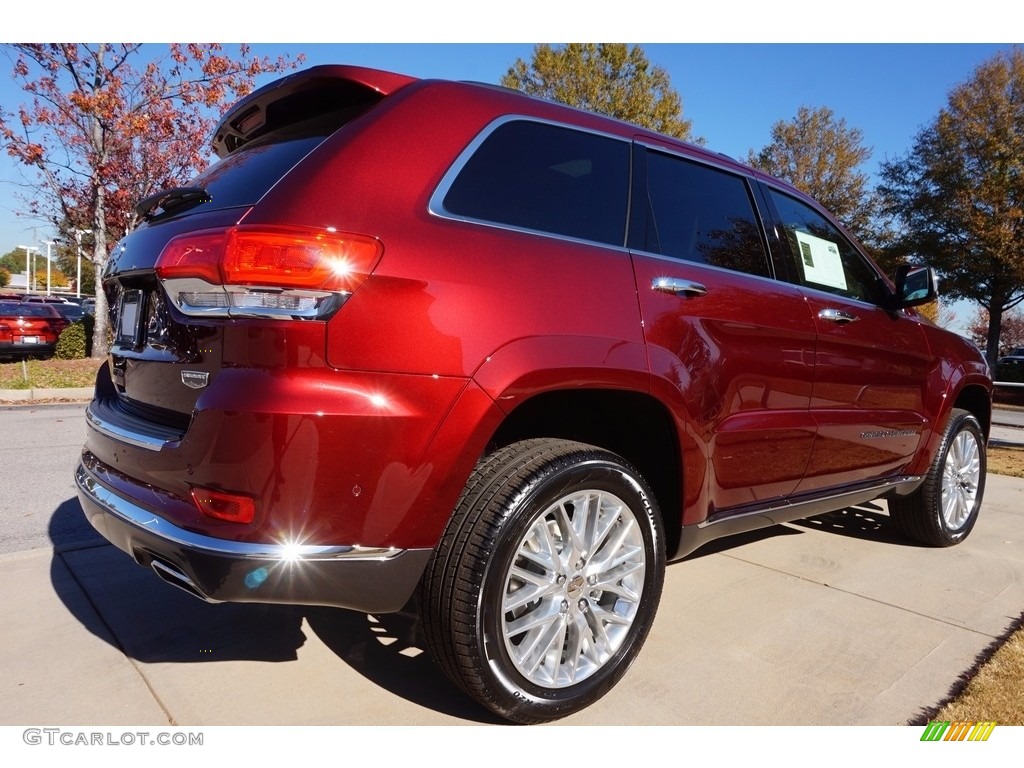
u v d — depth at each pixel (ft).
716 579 11.45
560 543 7.32
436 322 6.30
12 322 52.95
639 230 8.41
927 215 86.17
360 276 6.01
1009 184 77.82
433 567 6.62
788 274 10.30
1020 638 9.38
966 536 14.25
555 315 7.04
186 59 43.55
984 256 80.89
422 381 6.20
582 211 7.95
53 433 25.68
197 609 9.68
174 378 6.78
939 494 13.17
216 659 8.38
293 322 5.84
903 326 12.23
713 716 7.51
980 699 7.84
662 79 75.56
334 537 6.02
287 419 5.74
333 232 6.01
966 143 81.92
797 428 9.82
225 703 7.48
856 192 100.73
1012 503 17.79
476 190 7.12
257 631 9.09
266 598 6.04
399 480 6.14
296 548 5.90
